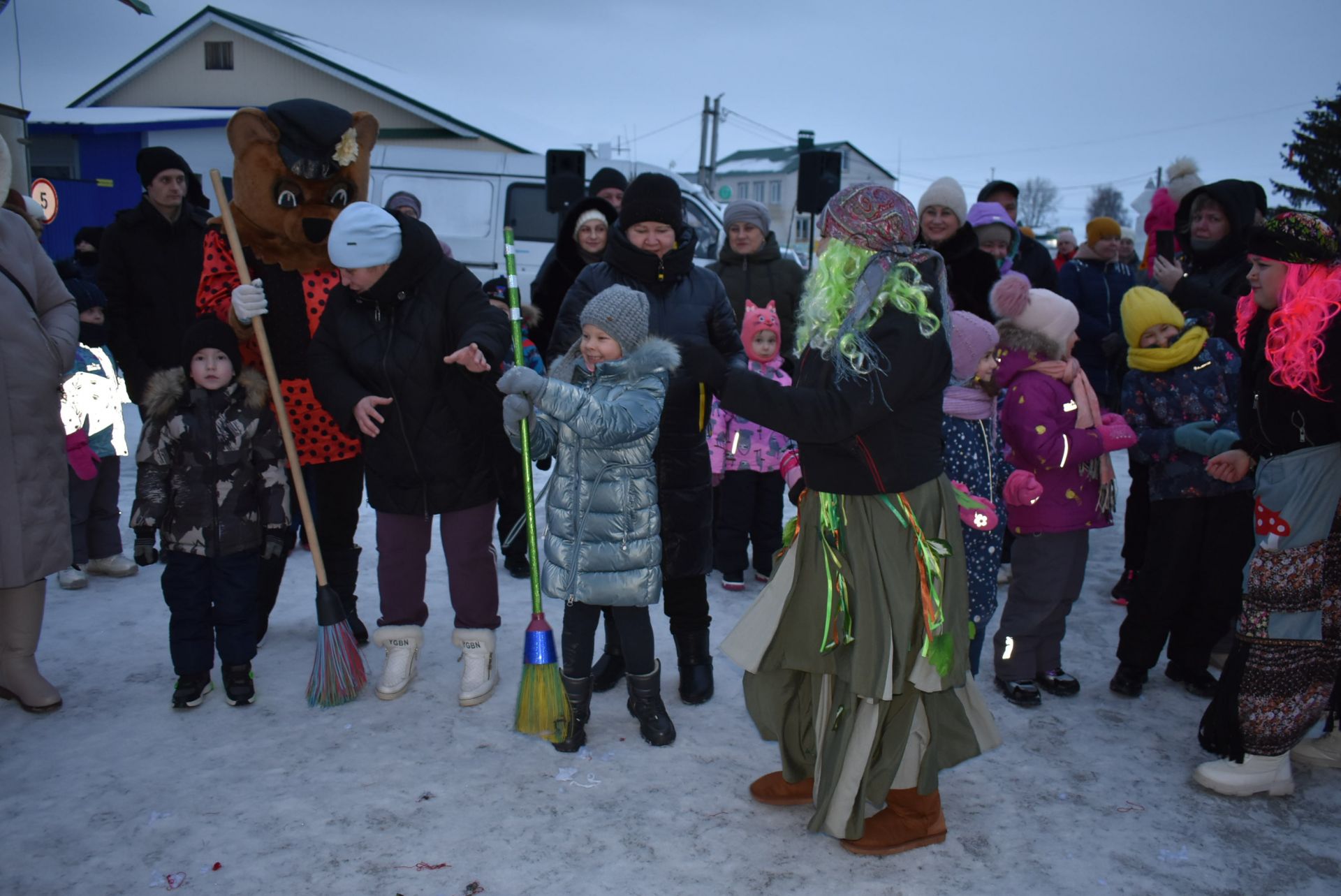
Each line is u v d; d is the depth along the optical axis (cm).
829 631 234
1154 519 344
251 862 238
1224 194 402
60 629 392
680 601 335
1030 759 301
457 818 260
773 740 261
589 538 290
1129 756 304
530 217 1041
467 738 306
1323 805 276
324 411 354
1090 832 260
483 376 324
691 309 336
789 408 221
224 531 315
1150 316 348
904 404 227
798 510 262
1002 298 335
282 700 331
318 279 348
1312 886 237
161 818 257
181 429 311
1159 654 366
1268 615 271
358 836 250
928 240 437
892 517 233
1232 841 256
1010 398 327
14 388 304
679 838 253
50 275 332
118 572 460
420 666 363
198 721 315
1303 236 259
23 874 232
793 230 1647
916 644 234
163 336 420
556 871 237
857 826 239
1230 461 298
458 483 321
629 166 1059
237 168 333
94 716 317
